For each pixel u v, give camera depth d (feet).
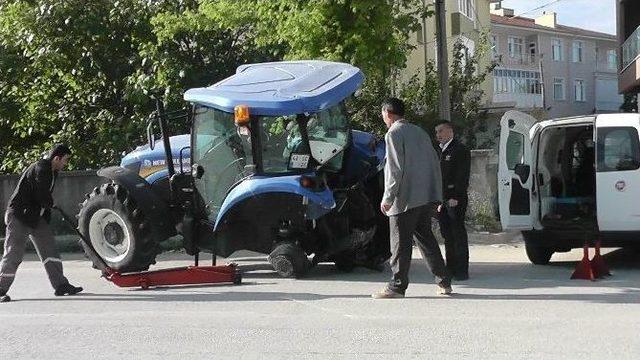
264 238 30.78
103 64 54.24
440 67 45.34
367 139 33.78
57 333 22.38
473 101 61.41
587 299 25.76
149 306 26.14
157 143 34.76
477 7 102.01
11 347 20.88
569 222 31.81
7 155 60.80
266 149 29.78
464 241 29.84
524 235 33.60
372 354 19.34
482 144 62.03
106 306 26.35
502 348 19.70
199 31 50.67
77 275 34.06
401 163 24.91
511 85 157.07
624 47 93.20
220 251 30.83
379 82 53.98
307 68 32.09
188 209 30.96
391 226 26.02
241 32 52.34
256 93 29.73
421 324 22.49
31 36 53.36
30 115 57.93
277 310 24.94
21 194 27.81
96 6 53.62
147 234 30.71
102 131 54.13
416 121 53.26
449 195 29.43
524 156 33.12
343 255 32.42
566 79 170.50
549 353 19.17
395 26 43.57
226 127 30.17
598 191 30.91
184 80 50.55
